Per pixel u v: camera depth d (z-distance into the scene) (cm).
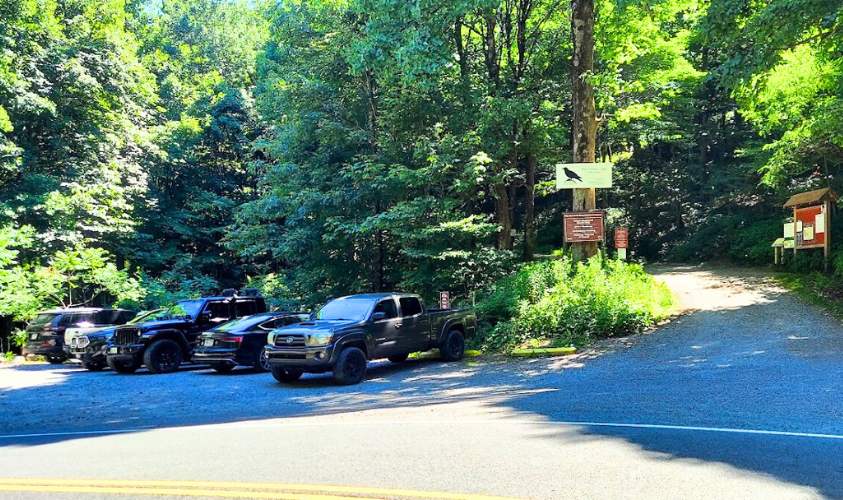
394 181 2058
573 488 482
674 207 3356
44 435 857
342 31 2266
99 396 1252
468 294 2092
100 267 2648
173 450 683
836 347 1159
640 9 2038
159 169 3772
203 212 4025
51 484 554
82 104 3127
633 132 2753
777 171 2070
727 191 3073
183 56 5938
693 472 518
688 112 3052
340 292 2322
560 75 2398
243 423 868
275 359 1301
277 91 2650
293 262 2584
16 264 2511
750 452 576
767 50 1370
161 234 3862
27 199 2639
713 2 1417
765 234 2538
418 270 2070
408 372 1417
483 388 1102
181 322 1748
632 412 784
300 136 2312
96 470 604
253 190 4012
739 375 1005
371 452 626
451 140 1966
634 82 2272
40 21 3016
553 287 1772
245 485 522
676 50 2384
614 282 1684
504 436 676
